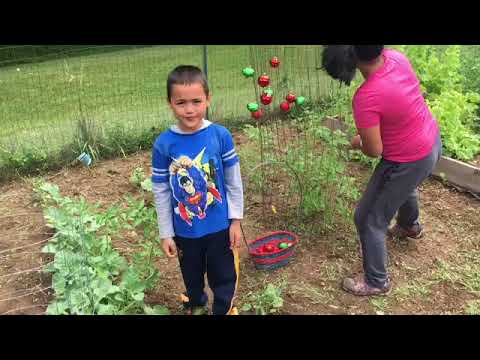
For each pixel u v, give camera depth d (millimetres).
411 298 3240
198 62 9852
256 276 3420
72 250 3346
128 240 3814
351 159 4973
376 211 3033
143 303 2984
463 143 4973
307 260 3590
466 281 3387
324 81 6355
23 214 4219
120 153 5336
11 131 6066
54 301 3037
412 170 2879
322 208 3965
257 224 3990
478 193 4375
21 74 8555
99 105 7047
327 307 3150
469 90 5988
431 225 4008
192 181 2473
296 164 4082
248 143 5336
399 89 2668
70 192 4586
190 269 2715
